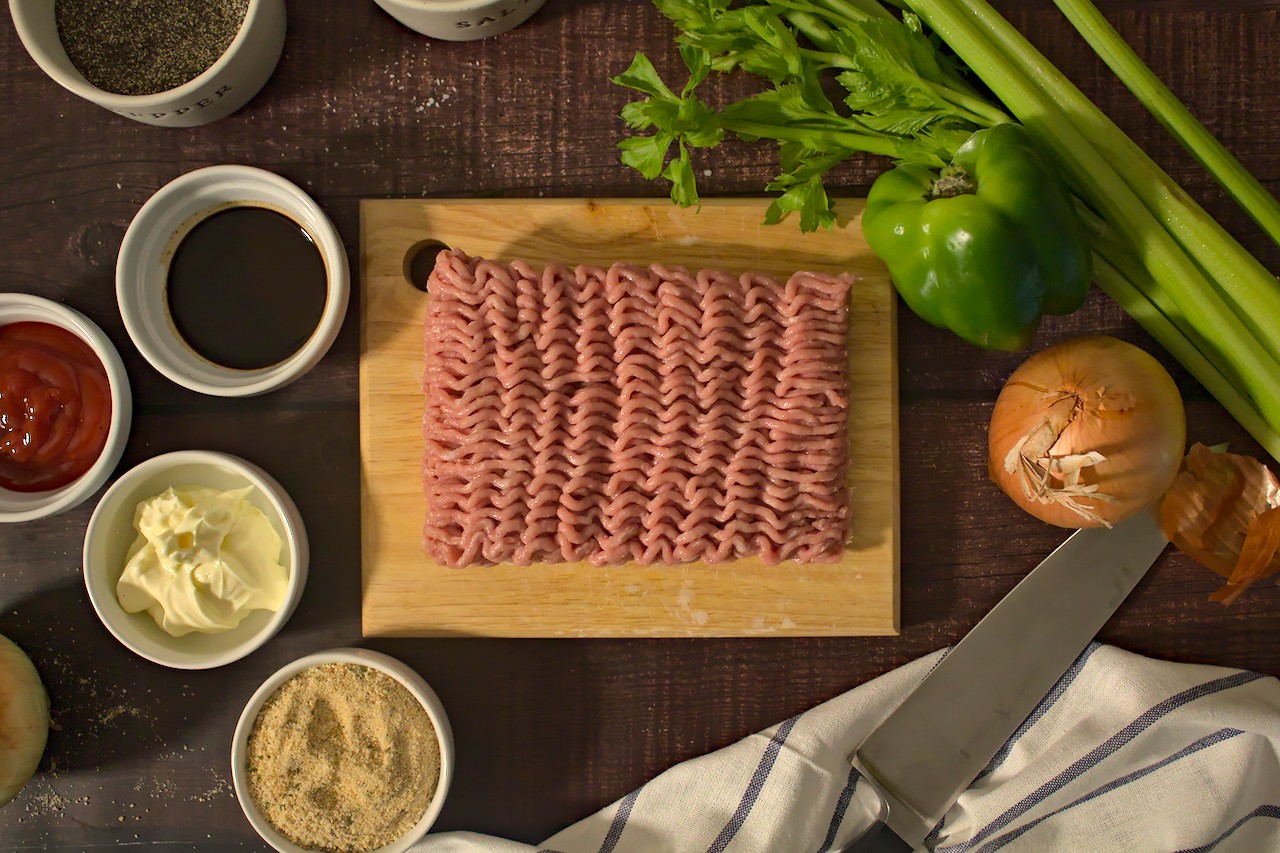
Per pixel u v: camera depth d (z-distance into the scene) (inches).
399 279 55.6
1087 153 49.5
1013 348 52.2
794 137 51.7
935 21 50.5
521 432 51.4
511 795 57.8
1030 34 57.0
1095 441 49.4
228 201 54.8
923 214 48.6
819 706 56.6
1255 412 52.9
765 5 52.9
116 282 52.9
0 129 57.5
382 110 57.4
